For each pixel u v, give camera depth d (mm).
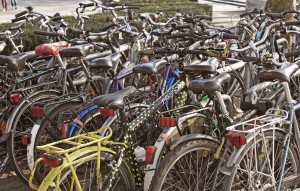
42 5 17672
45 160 2984
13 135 3992
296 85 4281
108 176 3211
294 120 3537
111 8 6852
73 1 19047
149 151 3305
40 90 4281
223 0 18891
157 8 10156
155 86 4070
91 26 7703
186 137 3324
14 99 4059
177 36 5488
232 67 4969
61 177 3084
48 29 6414
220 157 3406
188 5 11078
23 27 6941
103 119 4027
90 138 3242
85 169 3256
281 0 7945
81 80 4551
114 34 5633
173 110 3598
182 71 3848
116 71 4832
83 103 4086
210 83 3426
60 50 4398
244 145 3203
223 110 3551
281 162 3463
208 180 3467
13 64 4070
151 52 4363
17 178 4438
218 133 3586
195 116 3572
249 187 3289
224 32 5801
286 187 3537
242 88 5137
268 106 3660
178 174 3400
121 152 3256
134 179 3443
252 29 6012
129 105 3738
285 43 6223
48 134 4008
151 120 3617
